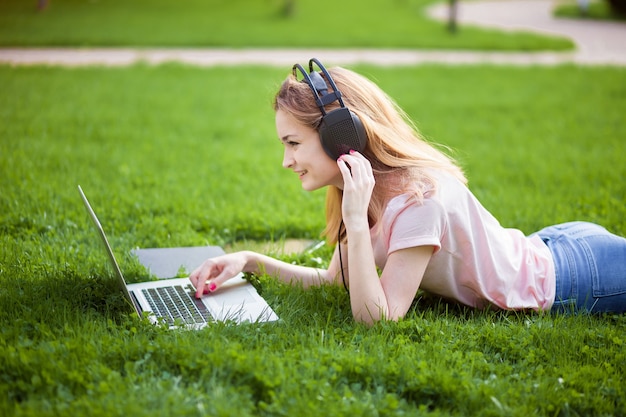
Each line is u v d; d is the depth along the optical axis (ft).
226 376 8.08
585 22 70.03
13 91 30.40
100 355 8.39
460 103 31.73
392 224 9.50
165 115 27.66
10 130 23.20
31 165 18.72
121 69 37.86
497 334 9.39
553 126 27.02
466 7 87.15
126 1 72.43
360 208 9.21
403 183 9.55
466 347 9.25
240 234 15.14
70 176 18.15
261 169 20.34
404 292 9.48
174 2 74.02
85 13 62.34
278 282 11.26
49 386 7.70
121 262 12.34
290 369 8.20
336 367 8.27
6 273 11.28
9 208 15.06
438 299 11.07
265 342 8.99
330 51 48.47
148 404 7.43
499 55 48.85
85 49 45.16
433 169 9.84
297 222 15.51
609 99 32.71
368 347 8.99
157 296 10.71
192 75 37.32
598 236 10.67
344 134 9.31
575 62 46.11
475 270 9.92
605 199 16.70
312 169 9.64
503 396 7.97
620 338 9.55
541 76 39.60
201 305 10.37
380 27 61.31
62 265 12.00
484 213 10.29
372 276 9.31
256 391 7.92
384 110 9.86
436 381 8.12
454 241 9.75
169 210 16.21
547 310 10.32
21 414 7.11
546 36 58.18
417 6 83.97
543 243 10.84
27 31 50.01
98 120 25.88
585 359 8.98
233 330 9.25
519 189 18.51
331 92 9.62
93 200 16.14
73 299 10.43
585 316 10.21
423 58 46.78
